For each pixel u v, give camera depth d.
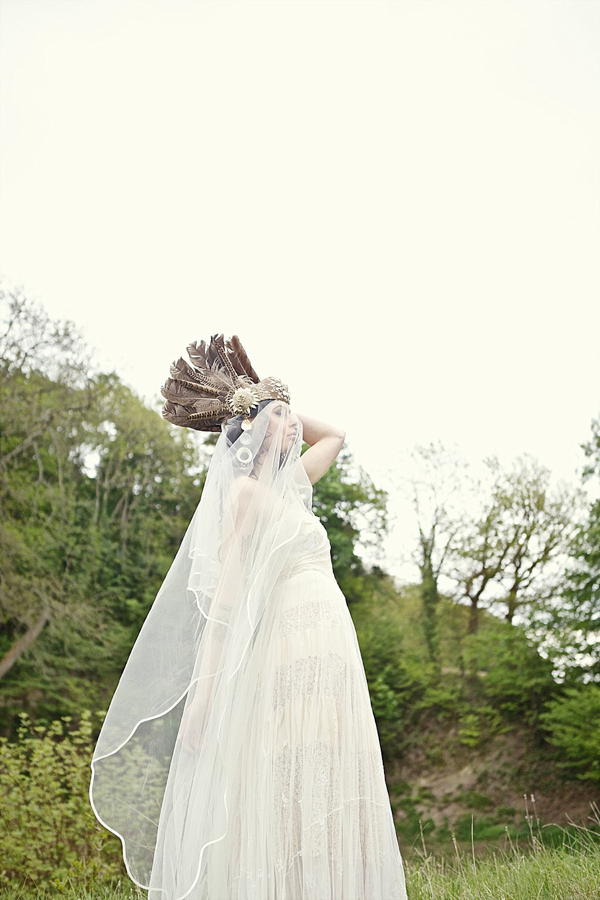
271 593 1.98
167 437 10.25
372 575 10.49
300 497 2.06
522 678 9.07
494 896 3.15
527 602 9.54
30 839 5.02
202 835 1.73
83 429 9.87
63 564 9.53
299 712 1.81
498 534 9.80
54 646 9.30
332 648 1.88
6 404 9.51
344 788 1.76
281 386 2.19
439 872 4.17
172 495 10.14
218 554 1.94
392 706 9.70
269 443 2.06
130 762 1.92
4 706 9.00
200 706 1.84
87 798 5.27
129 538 9.86
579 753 8.27
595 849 3.87
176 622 1.99
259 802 1.75
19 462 9.64
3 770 6.02
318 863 1.68
